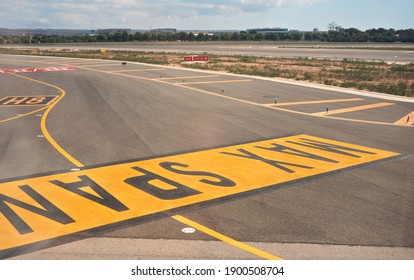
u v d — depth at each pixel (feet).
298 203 29.84
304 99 82.94
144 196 31.14
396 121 61.46
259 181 34.50
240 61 187.93
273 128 55.72
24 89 97.35
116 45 417.28
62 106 73.05
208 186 33.27
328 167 38.47
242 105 74.69
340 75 128.98
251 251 23.08
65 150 44.29
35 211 28.45
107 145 46.39
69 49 327.06
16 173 36.70
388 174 36.60
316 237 24.70
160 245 23.72
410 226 26.23
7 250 23.22
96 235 24.94
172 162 39.99
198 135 51.24
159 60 191.72
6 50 307.99
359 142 48.44
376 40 496.64
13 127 55.88
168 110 68.85
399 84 106.22
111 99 80.89
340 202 30.09
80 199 30.60
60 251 23.12
